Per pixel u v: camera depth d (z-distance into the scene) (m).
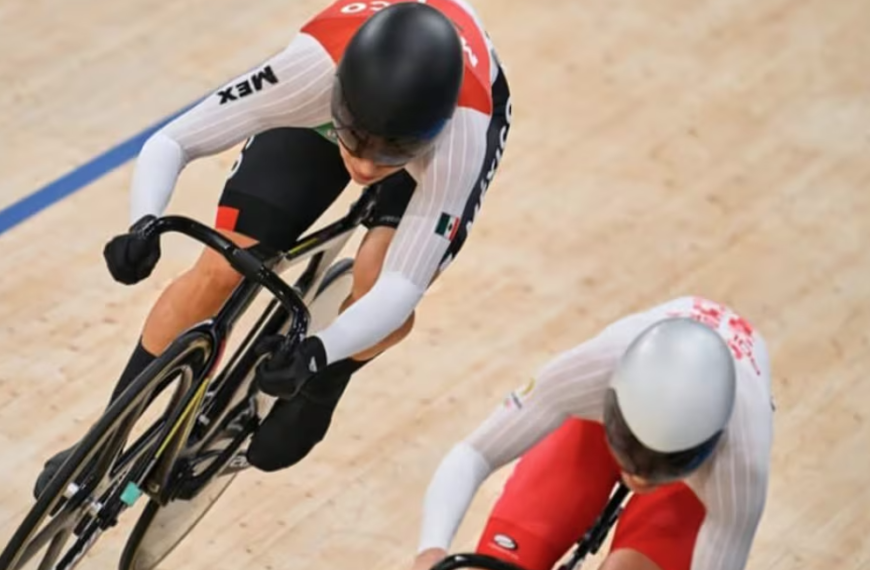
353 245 13.50
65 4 15.94
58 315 12.43
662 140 15.20
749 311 13.27
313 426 9.88
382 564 10.78
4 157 13.92
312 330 10.20
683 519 7.87
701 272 13.65
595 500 8.21
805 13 17.33
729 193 14.61
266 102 8.70
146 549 9.83
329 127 8.84
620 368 6.79
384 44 7.52
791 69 16.39
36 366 11.94
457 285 13.26
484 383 12.32
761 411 7.57
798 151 15.23
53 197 13.57
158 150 8.73
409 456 11.62
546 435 7.89
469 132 8.46
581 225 14.05
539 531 8.07
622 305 13.23
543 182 14.51
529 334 12.84
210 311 9.06
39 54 15.20
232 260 8.34
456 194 8.45
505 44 16.23
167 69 15.22
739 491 7.49
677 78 16.08
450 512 7.62
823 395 12.50
